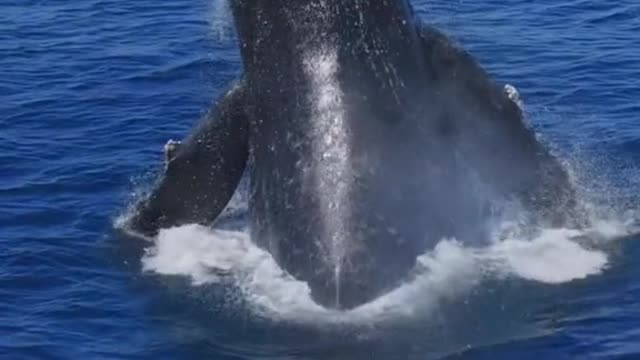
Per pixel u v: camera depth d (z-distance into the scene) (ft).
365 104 99.55
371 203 97.19
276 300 96.53
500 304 95.71
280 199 100.07
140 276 101.35
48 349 92.02
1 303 97.81
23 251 104.73
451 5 158.61
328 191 97.55
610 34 151.94
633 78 138.10
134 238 106.63
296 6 100.99
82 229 108.37
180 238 105.60
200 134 105.40
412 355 90.48
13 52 151.84
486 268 99.71
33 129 129.08
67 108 134.41
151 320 95.71
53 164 120.57
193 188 105.60
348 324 93.35
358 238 96.12
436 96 102.94
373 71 100.42
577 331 92.89
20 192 115.03
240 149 104.01
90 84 140.97
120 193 114.62
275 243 100.58
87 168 119.34
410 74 101.71
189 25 158.61
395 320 93.66
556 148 119.96
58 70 145.69
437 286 97.09
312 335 92.73
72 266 102.94
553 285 98.32
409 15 103.04
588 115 128.77
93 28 159.53
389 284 95.96
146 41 153.79
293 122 100.12
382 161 98.58
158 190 106.63
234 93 104.22
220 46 149.28
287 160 100.07
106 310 97.04
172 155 106.52
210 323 94.99
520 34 151.53
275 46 101.50
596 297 96.99
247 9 102.68
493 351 90.89
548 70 140.77
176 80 141.38
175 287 99.55
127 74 143.43
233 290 98.58
